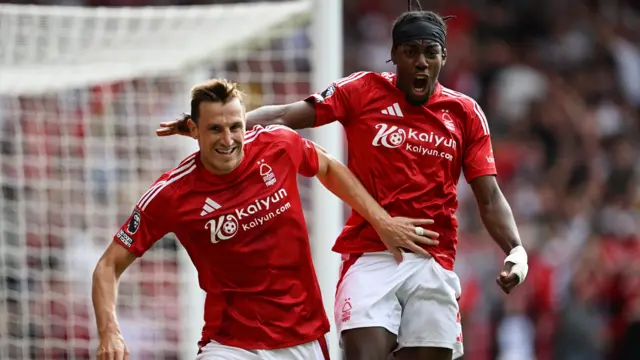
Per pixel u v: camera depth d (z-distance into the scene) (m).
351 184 19.00
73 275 35.75
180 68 32.97
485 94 60.12
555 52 62.44
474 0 64.19
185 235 18.36
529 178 53.75
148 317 36.94
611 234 47.47
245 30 30.38
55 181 36.41
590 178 53.38
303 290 18.59
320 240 28.47
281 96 39.75
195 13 28.11
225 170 17.94
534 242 47.53
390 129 19.11
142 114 38.16
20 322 34.38
